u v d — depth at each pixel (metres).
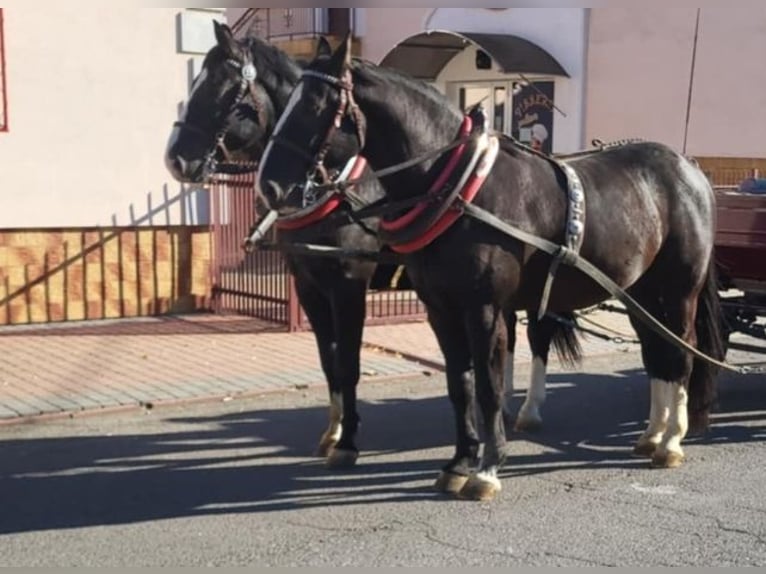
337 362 4.66
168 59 8.02
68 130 7.68
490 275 3.99
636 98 11.46
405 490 4.37
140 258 8.07
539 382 5.35
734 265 5.73
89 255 7.88
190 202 8.22
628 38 11.44
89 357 6.80
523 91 12.31
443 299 4.09
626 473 4.61
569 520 3.97
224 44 4.75
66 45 7.60
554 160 4.37
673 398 4.77
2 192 7.49
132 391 6.00
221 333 7.61
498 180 4.04
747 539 3.76
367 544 3.72
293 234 4.55
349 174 4.44
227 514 4.08
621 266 4.45
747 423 5.49
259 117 4.80
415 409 5.79
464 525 3.91
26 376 6.30
